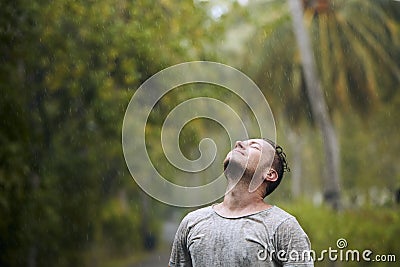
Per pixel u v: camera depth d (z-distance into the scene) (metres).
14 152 24.78
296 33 42.84
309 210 34.56
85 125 33.28
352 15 46.75
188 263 8.49
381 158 65.56
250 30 46.12
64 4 28.78
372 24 47.03
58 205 34.44
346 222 30.61
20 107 25.56
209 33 33.31
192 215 8.47
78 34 30.12
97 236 44.94
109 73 30.66
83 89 31.53
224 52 39.72
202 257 8.15
